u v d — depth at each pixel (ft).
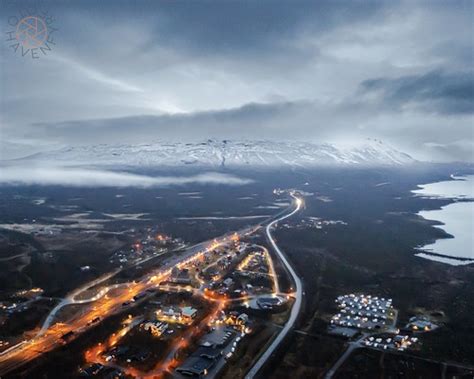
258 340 496.23
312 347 479.00
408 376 419.54
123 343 486.79
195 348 476.95
